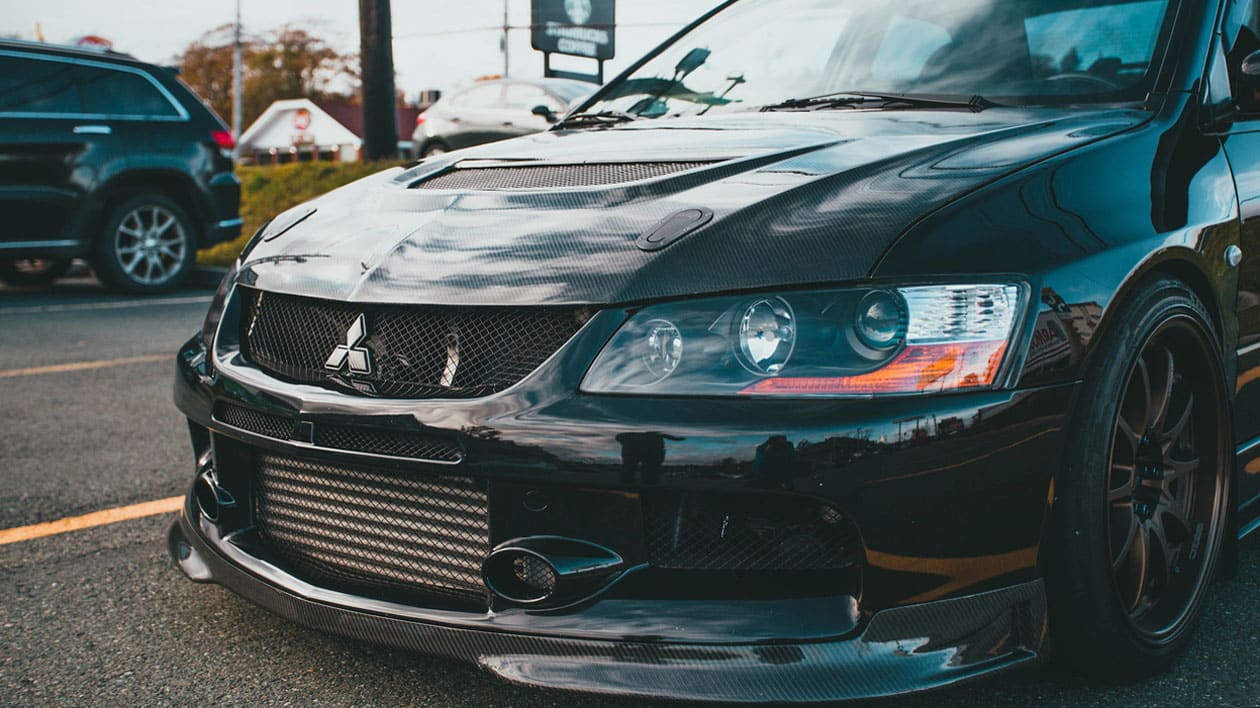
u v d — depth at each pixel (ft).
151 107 26.30
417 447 5.66
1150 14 7.86
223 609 7.52
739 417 5.10
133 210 26.05
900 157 6.22
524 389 5.42
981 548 5.29
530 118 44.32
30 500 10.16
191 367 6.98
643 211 5.95
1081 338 5.49
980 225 5.45
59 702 6.21
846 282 5.21
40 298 25.82
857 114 7.77
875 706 5.79
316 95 216.95
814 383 5.09
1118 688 6.16
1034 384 5.29
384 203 7.02
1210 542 6.80
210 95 215.72
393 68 46.16
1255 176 7.38
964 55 8.34
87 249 25.25
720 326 5.25
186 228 26.99
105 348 18.65
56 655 6.82
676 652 5.30
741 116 8.14
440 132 48.19
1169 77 7.39
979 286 5.24
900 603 5.26
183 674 6.53
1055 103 7.66
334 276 6.27
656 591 5.46
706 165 6.46
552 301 5.48
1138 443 6.22
